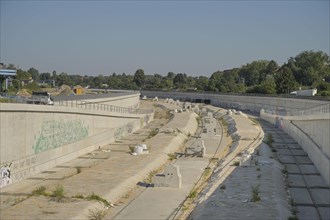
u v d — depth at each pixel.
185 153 50.84
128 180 34.31
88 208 25.78
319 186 34.91
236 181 34.12
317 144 43.28
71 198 27.88
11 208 25.34
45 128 39.34
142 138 65.50
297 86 140.88
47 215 23.97
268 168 39.47
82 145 49.12
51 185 32.06
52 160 40.78
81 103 58.28
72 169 39.81
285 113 94.56
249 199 28.52
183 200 30.11
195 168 42.03
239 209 26.23
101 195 29.06
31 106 35.84
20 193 29.52
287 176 38.75
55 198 27.69
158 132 70.38
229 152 51.53
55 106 41.00
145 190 32.84
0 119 31.06
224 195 29.70
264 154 48.16
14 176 33.16
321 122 40.66
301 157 48.44
